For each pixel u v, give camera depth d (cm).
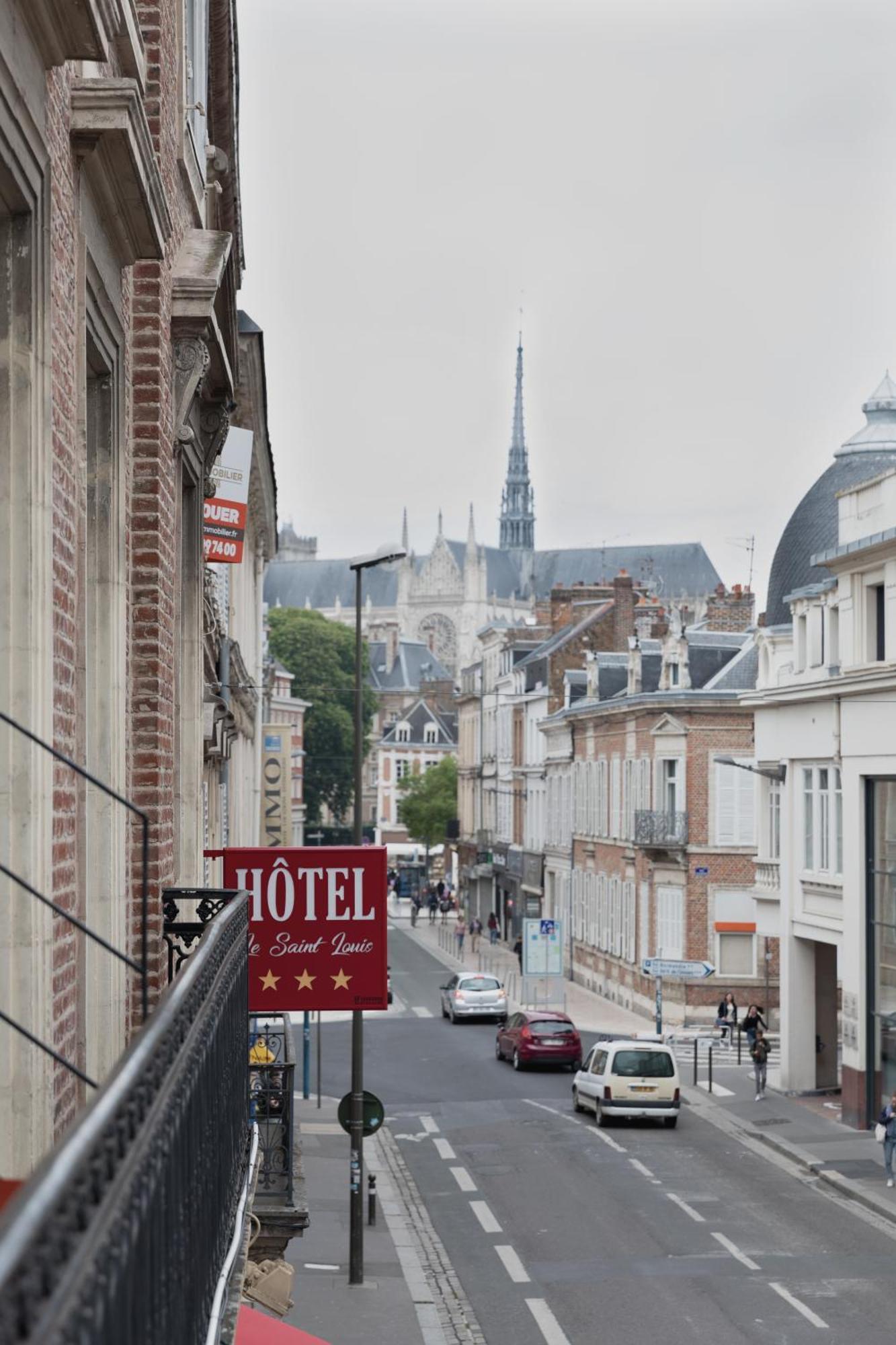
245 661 4038
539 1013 4909
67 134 708
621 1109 3838
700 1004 5766
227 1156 700
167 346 1077
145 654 1033
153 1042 376
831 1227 2817
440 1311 2288
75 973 737
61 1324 239
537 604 10931
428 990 7175
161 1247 381
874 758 3684
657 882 6019
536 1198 3067
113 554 913
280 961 1759
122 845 904
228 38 1781
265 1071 1706
